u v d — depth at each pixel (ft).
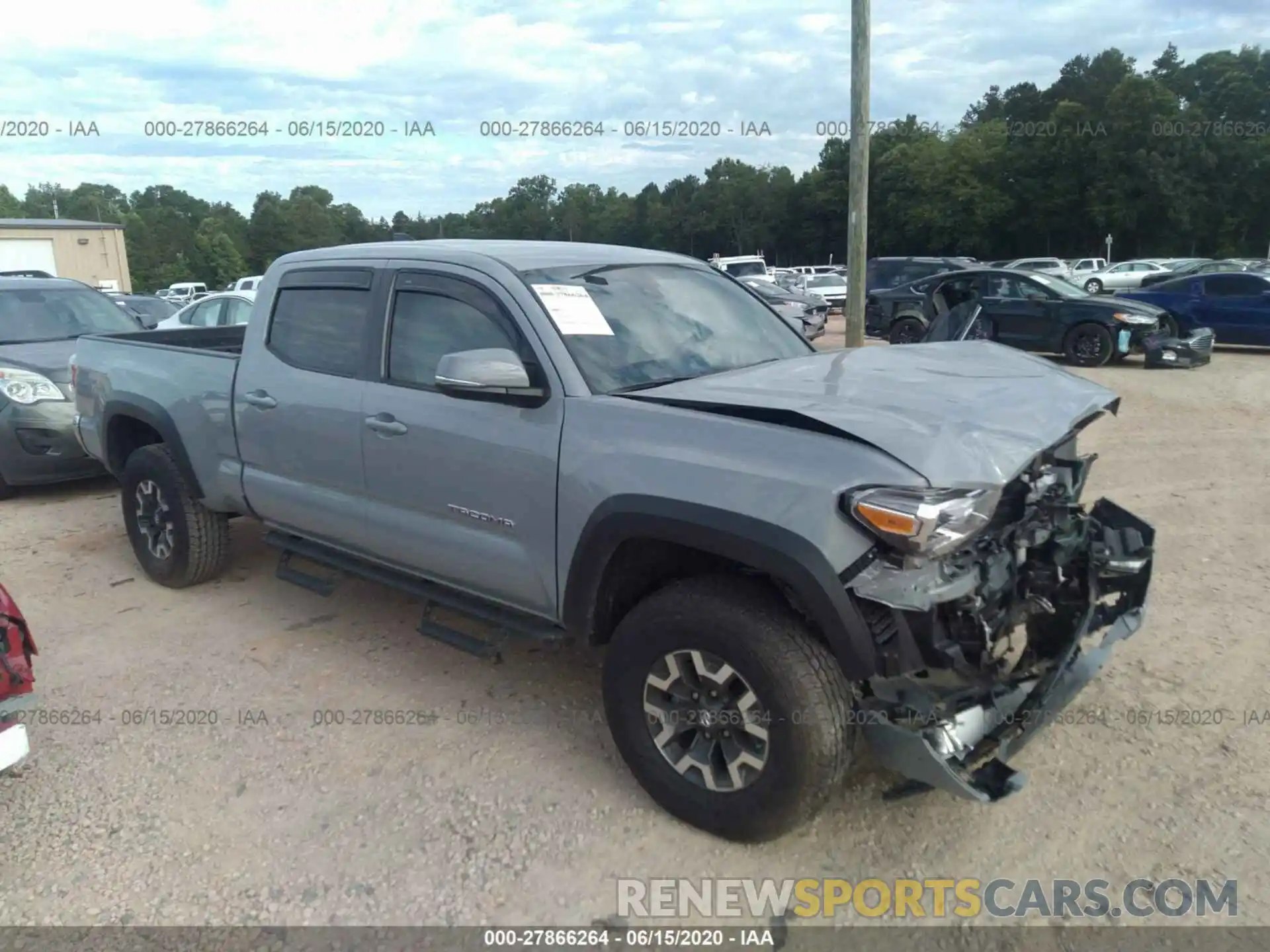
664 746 10.42
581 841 10.25
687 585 10.08
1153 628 15.16
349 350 13.66
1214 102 220.23
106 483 27.35
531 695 13.51
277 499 15.01
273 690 13.74
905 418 9.26
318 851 10.15
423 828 10.51
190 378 16.29
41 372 24.18
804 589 8.81
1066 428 9.96
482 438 11.53
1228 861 9.69
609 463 10.23
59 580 18.56
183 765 11.82
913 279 71.00
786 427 9.39
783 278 121.90
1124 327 46.50
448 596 13.02
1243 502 22.07
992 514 8.90
